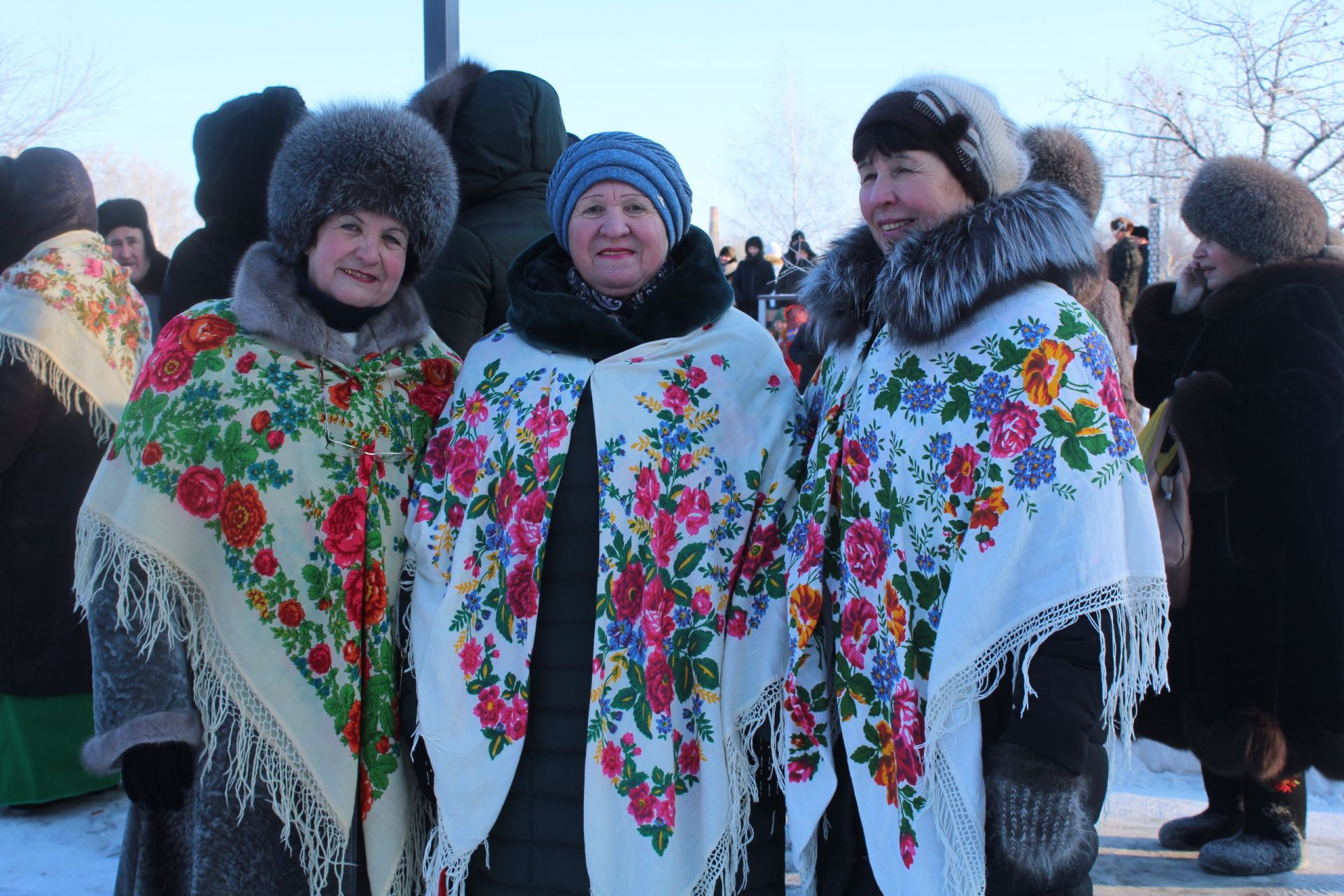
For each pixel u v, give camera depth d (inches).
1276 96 402.9
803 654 72.5
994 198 68.3
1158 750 151.8
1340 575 109.0
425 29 150.3
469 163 119.2
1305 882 112.4
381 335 86.1
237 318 82.0
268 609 78.5
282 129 115.5
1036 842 61.9
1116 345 119.6
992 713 66.5
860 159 73.2
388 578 82.7
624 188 79.4
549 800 74.7
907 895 65.6
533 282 83.1
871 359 72.8
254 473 78.9
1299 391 103.0
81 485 129.7
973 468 65.4
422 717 77.0
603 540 74.9
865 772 69.1
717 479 78.1
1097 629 62.5
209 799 77.5
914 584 67.2
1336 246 114.7
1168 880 113.3
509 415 79.6
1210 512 112.7
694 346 80.2
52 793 132.3
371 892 81.5
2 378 122.3
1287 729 109.6
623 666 73.7
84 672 131.6
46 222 129.6
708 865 73.5
